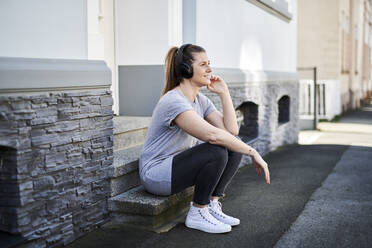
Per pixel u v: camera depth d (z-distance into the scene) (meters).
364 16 22.41
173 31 4.14
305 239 2.67
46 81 2.35
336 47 12.73
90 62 2.79
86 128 2.68
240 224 2.95
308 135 8.84
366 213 3.21
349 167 5.03
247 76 5.36
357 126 10.50
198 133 2.68
